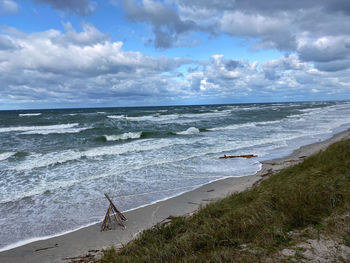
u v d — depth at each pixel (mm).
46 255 4418
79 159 12391
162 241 3896
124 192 7773
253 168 10203
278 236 3357
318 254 2797
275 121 30922
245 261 2844
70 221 5855
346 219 3393
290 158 11453
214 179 8922
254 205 4375
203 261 2959
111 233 5172
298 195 4395
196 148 14883
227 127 25562
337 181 4832
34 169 10586
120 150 14523
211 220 4164
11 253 4523
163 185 8391
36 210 6512
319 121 29594
